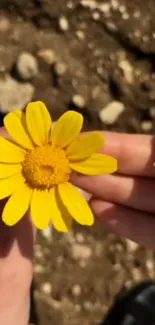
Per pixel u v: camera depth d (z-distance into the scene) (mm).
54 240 241
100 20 243
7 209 152
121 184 175
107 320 243
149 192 176
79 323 241
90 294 242
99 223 243
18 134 154
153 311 249
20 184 156
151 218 181
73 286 242
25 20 241
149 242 185
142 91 242
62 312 241
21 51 237
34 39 239
